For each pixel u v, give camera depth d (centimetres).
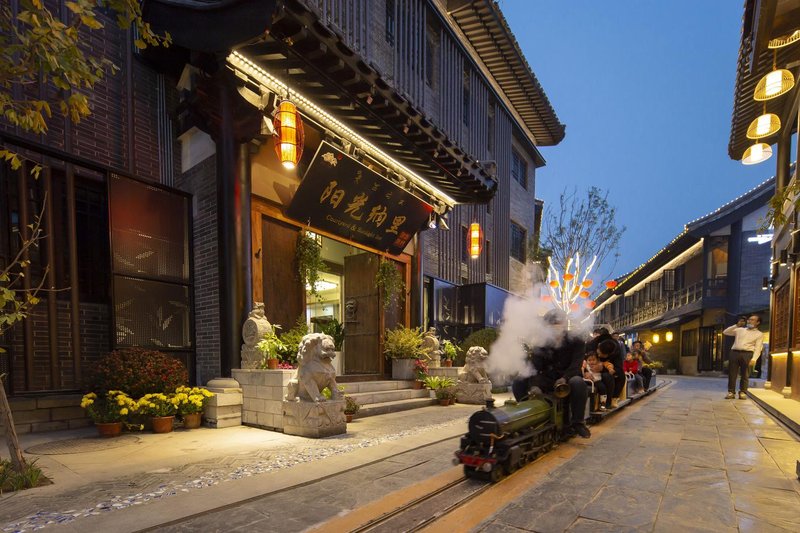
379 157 866
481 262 1617
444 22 1352
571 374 476
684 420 676
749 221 1952
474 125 1555
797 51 789
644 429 595
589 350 724
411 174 949
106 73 725
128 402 548
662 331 2788
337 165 769
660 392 1195
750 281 1933
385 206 910
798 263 877
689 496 326
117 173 686
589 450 471
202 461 431
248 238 688
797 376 834
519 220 1964
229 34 539
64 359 639
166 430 579
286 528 273
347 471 400
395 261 1046
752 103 1052
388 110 719
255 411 623
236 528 275
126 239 689
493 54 1555
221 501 316
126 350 614
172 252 745
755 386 1390
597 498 323
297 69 612
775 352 1087
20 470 358
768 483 356
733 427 611
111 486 353
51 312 622
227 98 658
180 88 755
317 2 864
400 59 1161
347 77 632
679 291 2503
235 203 675
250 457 446
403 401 835
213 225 733
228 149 674
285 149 623
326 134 747
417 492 336
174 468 405
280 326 739
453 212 1478
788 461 425
